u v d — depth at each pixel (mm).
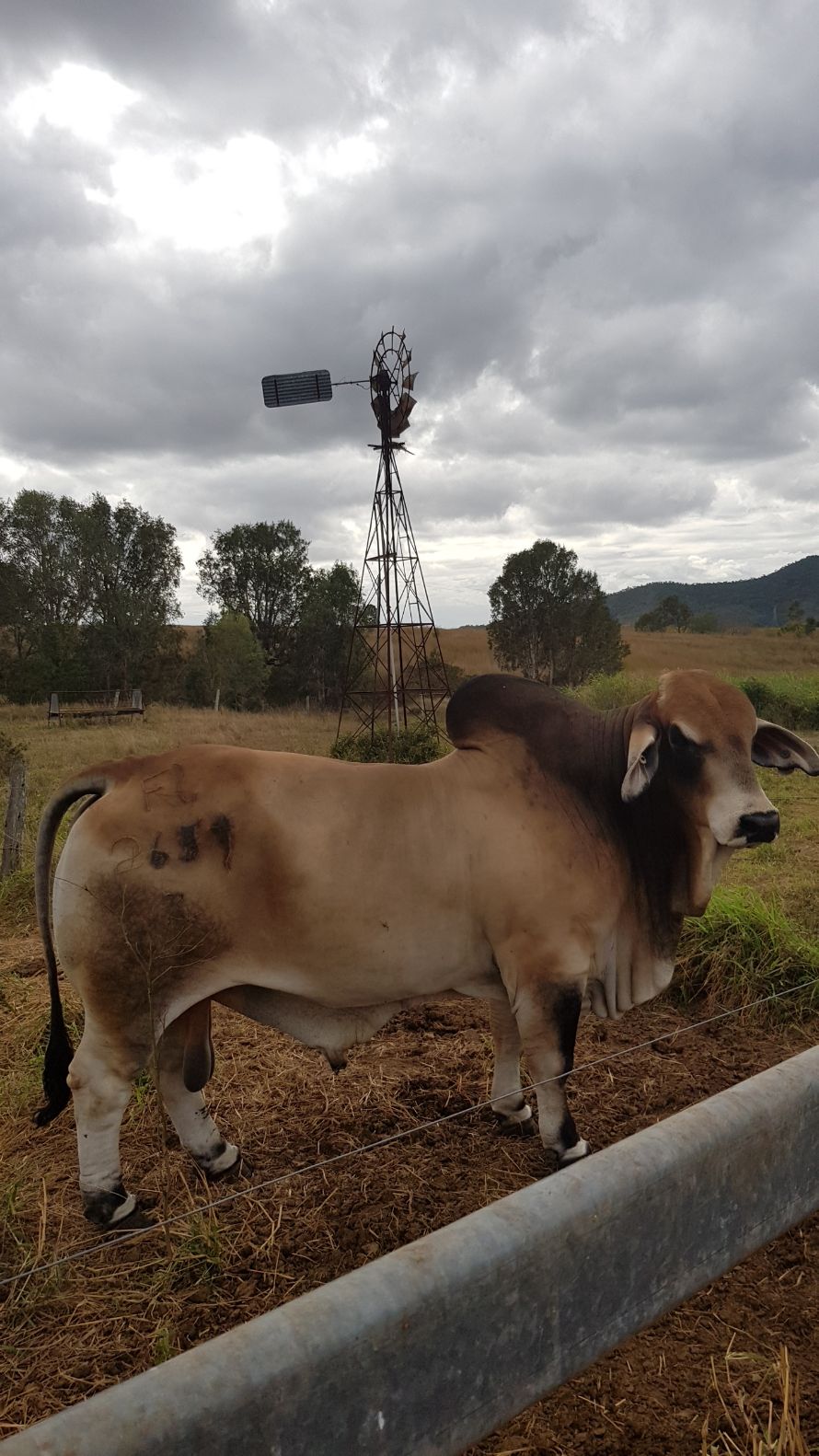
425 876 3168
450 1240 961
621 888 3404
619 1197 1076
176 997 3146
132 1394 768
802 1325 2643
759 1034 4727
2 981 5383
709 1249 1200
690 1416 2322
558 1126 3354
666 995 5148
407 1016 4961
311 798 3160
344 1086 4156
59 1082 3344
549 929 3250
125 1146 3721
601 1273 1076
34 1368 2568
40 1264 2971
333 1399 860
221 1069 4320
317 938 3121
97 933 3080
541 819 3291
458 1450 969
